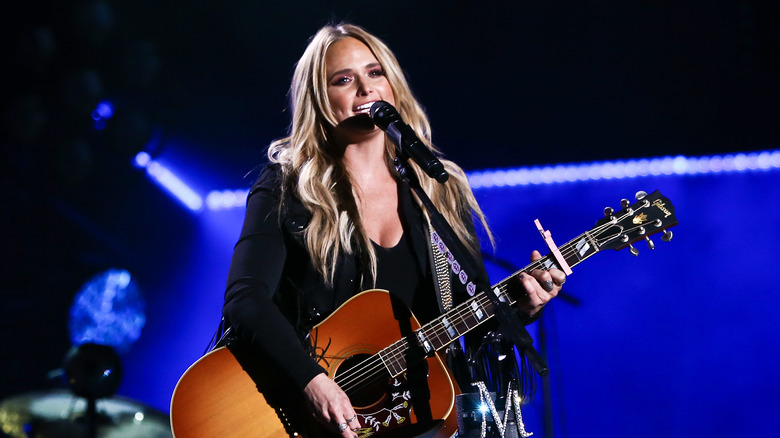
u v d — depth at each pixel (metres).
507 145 31.20
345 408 8.19
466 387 9.19
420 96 30.86
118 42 27.89
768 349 30.58
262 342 8.39
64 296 31.52
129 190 31.33
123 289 32.28
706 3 29.28
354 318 9.13
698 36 29.72
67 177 27.98
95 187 30.42
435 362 9.03
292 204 9.38
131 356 32.38
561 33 30.14
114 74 27.80
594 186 31.62
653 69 30.23
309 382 8.27
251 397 8.84
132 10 28.48
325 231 9.16
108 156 29.30
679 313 31.27
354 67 9.69
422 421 8.80
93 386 12.82
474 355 9.01
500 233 31.62
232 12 29.53
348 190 9.46
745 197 31.22
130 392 32.12
